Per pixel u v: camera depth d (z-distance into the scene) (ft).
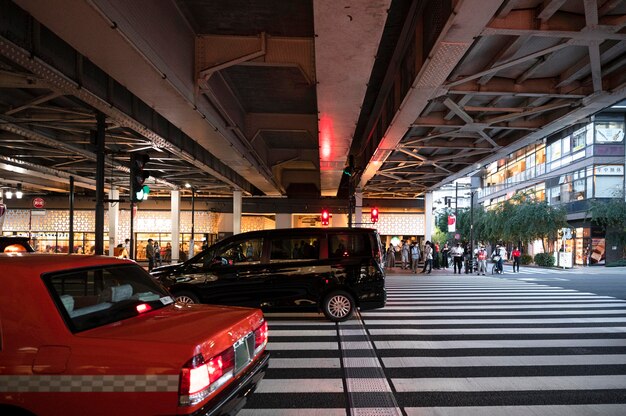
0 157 67.56
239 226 111.04
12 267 10.26
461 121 51.70
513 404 15.52
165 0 28.86
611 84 38.83
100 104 35.96
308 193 129.90
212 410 9.25
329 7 23.53
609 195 112.47
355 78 34.06
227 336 10.69
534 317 32.58
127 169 79.87
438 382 17.83
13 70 30.53
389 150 62.44
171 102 34.91
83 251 116.26
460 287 54.95
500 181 182.19
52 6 19.85
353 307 29.71
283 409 14.93
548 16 27.53
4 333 9.49
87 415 9.06
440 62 30.86
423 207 126.82
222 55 35.17
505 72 38.91
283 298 29.50
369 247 30.30
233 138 55.98
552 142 135.95
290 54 35.17
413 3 32.89
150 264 77.30
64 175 84.38
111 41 23.61
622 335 26.50
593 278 70.13
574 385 17.53
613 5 26.21
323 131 51.11
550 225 107.55
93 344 9.38
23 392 9.18
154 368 9.07
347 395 16.29
